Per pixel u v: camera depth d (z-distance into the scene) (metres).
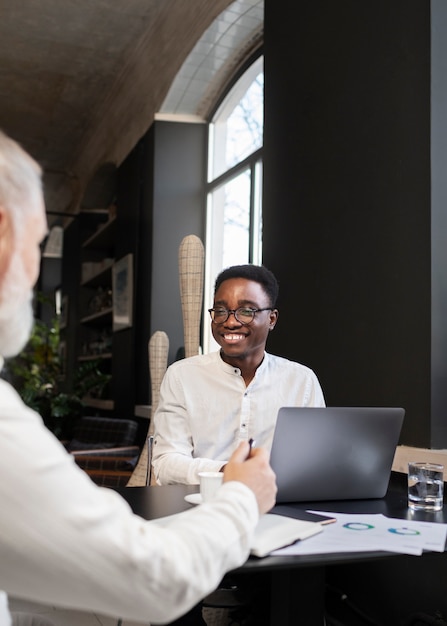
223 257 5.66
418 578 2.35
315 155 3.19
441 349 2.38
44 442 0.80
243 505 0.98
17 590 0.80
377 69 2.77
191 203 6.13
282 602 1.39
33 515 0.76
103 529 0.81
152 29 5.85
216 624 2.34
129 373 6.48
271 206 3.57
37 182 0.90
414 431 2.42
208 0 4.89
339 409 1.60
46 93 7.33
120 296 6.90
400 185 2.58
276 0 3.64
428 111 2.45
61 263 11.34
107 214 9.38
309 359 3.13
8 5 5.60
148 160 6.30
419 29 2.52
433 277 2.39
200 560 0.88
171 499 1.58
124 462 5.03
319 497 1.63
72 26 5.94
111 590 0.81
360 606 2.68
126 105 6.96
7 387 0.83
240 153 5.50
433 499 1.56
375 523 1.39
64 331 10.20
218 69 5.55
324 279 3.05
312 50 3.26
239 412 2.15
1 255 0.85
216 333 2.14
